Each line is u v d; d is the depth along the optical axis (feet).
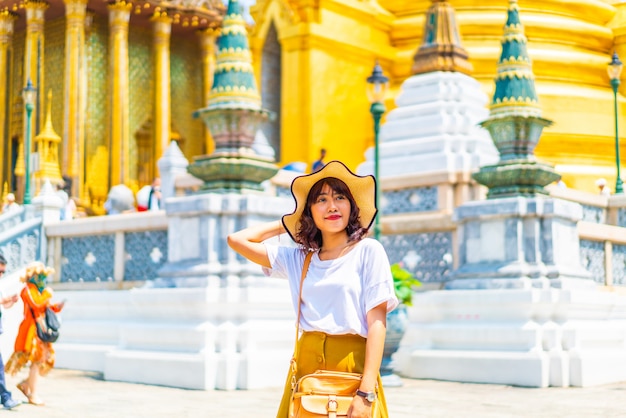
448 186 51.75
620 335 42.88
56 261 52.80
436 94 61.26
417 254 48.11
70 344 46.52
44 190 54.60
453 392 36.24
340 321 13.79
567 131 90.48
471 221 42.45
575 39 97.55
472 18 93.30
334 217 14.17
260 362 37.86
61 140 115.44
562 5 98.22
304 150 93.50
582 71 95.71
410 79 63.46
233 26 41.27
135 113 121.29
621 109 93.81
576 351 38.99
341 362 13.71
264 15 99.86
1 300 32.07
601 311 41.73
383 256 14.03
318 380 13.35
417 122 59.77
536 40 95.96
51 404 32.42
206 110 40.75
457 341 41.37
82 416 29.58
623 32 100.07
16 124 119.55
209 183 40.98
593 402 33.17
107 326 45.27
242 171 40.29
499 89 42.78
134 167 120.06
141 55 122.83
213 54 127.03
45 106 117.91
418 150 58.03
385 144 59.77
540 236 40.96
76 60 109.09
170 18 118.73
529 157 42.09
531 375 38.37
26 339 32.45
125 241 48.70
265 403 32.81
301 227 14.47
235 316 38.58
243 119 40.57
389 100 95.25
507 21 43.62
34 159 99.60
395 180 53.78
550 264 40.73
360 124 97.66
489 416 29.55
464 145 57.16
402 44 101.04
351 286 13.85
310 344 13.91
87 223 50.65
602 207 60.49
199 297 38.19
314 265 14.21
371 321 13.70
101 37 117.19
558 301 39.27
